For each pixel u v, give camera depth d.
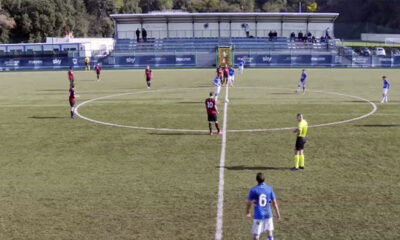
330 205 13.03
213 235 11.18
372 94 37.50
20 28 113.38
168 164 17.38
